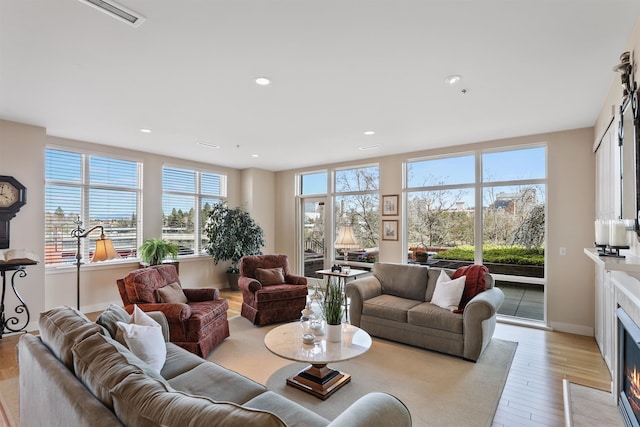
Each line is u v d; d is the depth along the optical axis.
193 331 3.09
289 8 1.84
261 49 2.27
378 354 3.34
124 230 5.25
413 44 2.21
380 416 1.29
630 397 2.11
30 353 1.69
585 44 2.20
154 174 5.61
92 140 4.71
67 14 1.88
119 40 2.16
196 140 4.70
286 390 2.61
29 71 2.58
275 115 3.62
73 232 3.84
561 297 4.16
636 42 1.95
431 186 5.29
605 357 3.19
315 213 6.84
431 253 5.27
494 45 2.22
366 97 3.11
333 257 6.49
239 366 3.06
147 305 3.11
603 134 3.22
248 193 6.94
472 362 3.16
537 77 2.69
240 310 5.04
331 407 2.37
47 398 1.43
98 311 4.86
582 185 4.06
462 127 4.05
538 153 4.46
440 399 2.50
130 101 3.21
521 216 4.55
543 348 3.54
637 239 2.07
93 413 1.11
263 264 4.96
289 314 4.46
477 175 4.84
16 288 3.92
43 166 4.07
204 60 2.42
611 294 2.78
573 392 2.53
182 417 0.96
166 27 2.01
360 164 6.07
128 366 1.28
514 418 2.28
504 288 4.64
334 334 2.63
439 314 3.38
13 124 3.85
